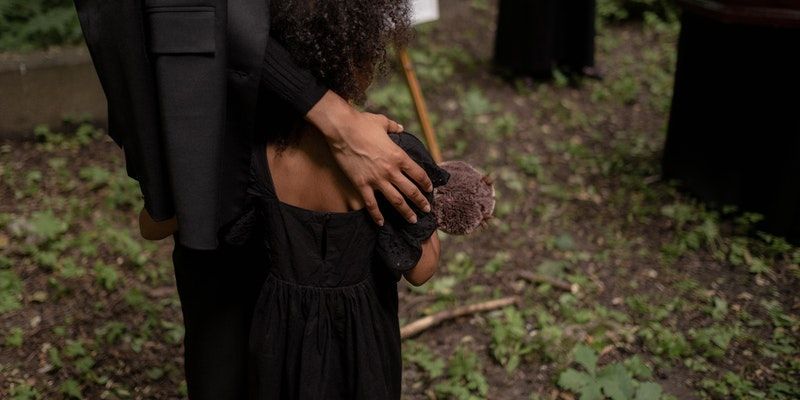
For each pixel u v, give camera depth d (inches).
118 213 177.3
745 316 149.6
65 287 151.1
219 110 66.7
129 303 147.8
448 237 175.6
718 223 177.8
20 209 174.2
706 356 140.0
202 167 66.7
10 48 213.6
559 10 247.0
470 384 132.3
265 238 76.1
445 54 269.6
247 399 84.2
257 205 75.6
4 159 193.2
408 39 75.0
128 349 138.3
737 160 174.2
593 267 166.2
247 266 82.1
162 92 66.4
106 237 166.6
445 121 226.1
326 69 70.0
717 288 158.6
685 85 182.9
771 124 165.2
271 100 72.8
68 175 188.9
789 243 169.6
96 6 69.2
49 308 146.7
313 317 74.7
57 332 140.1
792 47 157.9
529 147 216.5
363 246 74.0
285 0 69.2
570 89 251.9
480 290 158.2
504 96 245.3
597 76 256.1
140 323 144.7
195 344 82.8
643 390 127.7
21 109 199.5
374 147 70.0
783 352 140.2
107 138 206.4
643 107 240.1
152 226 81.8
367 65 73.3
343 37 68.9
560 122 231.3
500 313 151.3
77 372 131.3
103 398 127.9
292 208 73.3
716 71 173.2
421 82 247.0
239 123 70.1
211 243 67.9
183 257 81.4
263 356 76.3
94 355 136.2
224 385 82.9
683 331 147.2
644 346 142.9
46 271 155.9
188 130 66.4
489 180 82.0
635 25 301.4
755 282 159.9
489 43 283.3
